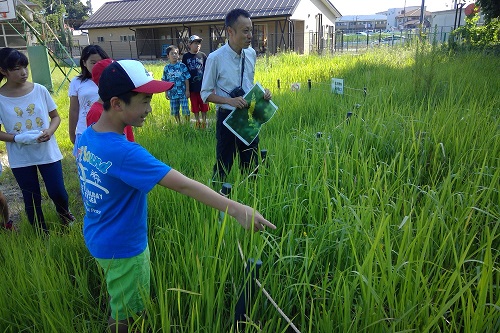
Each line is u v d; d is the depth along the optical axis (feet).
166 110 35.81
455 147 15.76
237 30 15.83
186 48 118.52
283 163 15.34
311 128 21.26
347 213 10.38
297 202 12.18
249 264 8.26
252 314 7.92
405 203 11.44
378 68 45.29
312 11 127.75
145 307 8.25
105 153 7.45
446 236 9.51
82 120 15.14
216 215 9.93
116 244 8.11
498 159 13.62
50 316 8.66
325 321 7.82
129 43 136.26
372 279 8.57
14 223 17.46
